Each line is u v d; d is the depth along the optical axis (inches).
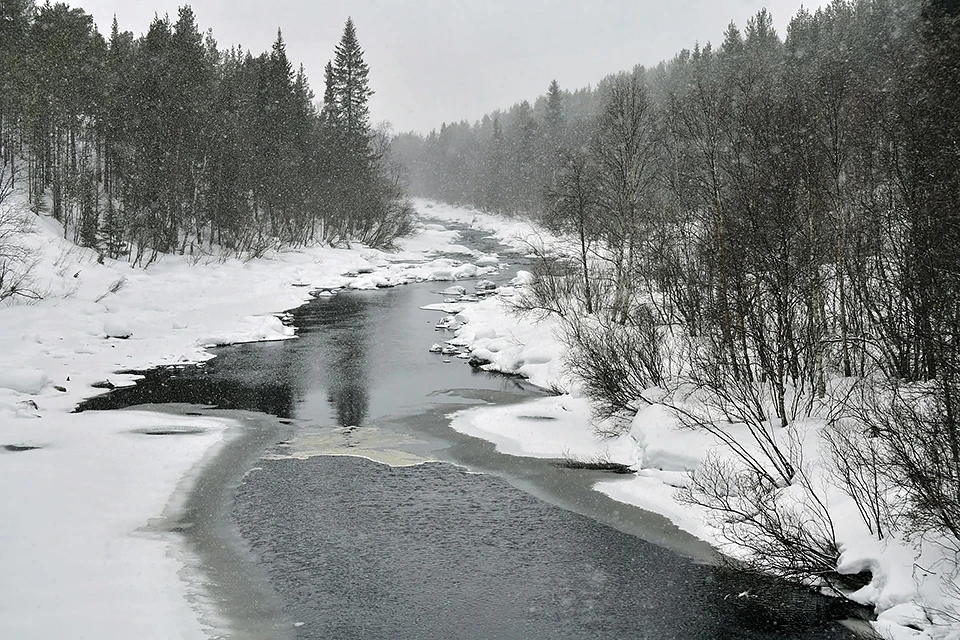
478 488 620.7
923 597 393.4
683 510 561.9
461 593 444.1
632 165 1114.1
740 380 682.2
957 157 617.6
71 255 1551.4
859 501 465.7
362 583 454.9
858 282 704.4
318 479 634.8
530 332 1155.3
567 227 1411.2
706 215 894.4
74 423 754.2
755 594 442.6
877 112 762.8
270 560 483.8
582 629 405.4
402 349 1200.8
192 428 764.0
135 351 1100.5
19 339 1051.3
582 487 623.5
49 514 511.5
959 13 907.4
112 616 391.9
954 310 533.6
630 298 1098.1
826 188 753.0
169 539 508.1
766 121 810.2
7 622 364.5
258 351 1170.0
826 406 632.4
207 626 401.4
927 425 460.4
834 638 394.0
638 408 741.9
